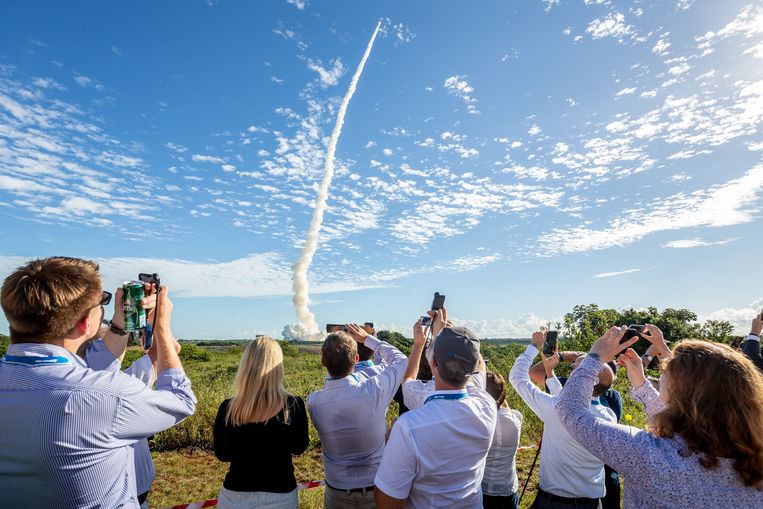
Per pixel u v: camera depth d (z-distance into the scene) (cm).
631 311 4331
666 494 198
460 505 268
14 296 202
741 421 187
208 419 1012
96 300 219
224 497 327
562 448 358
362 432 351
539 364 498
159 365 248
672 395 211
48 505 194
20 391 195
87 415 197
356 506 354
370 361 431
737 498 190
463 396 275
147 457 355
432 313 384
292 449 336
